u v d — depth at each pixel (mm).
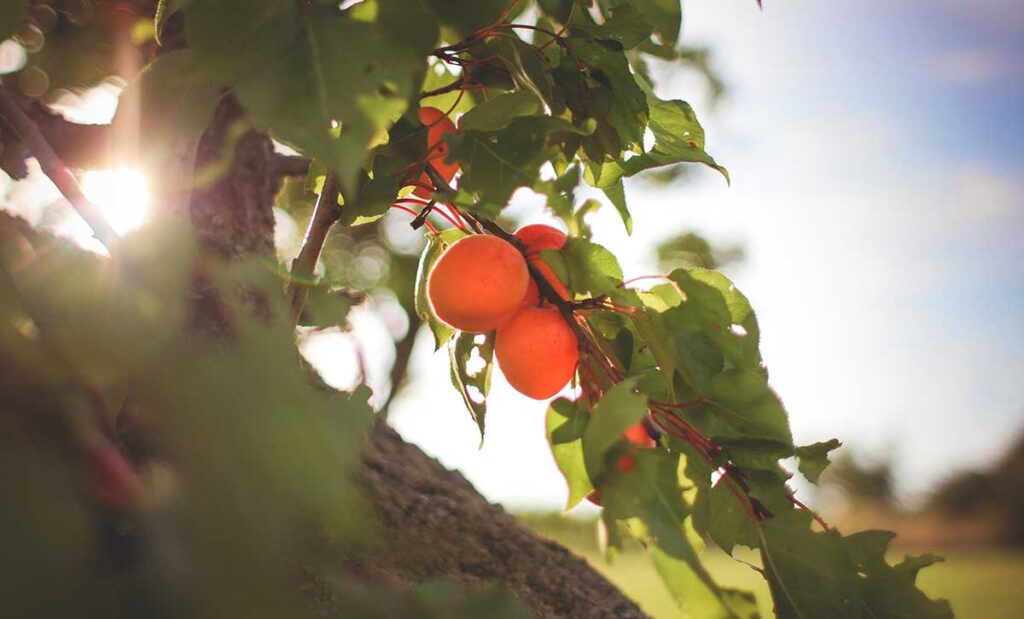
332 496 785
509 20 2047
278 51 1266
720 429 1654
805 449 1705
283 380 833
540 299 1660
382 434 3896
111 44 3270
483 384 1914
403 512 3162
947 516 31594
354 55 1245
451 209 1804
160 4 1530
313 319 1361
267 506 722
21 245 835
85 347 772
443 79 2191
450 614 1086
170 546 703
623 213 2045
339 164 1167
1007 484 31703
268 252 2945
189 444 726
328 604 935
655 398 1725
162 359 774
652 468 1371
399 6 1499
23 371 754
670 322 1604
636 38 1816
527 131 1541
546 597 3076
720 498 1743
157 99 1543
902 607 1665
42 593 645
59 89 3420
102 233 1368
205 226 2508
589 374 1628
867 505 32562
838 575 1592
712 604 1276
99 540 723
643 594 8711
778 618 1643
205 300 1132
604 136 1851
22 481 677
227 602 682
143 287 855
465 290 1509
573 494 1609
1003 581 13891
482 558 3117
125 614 689
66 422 743
